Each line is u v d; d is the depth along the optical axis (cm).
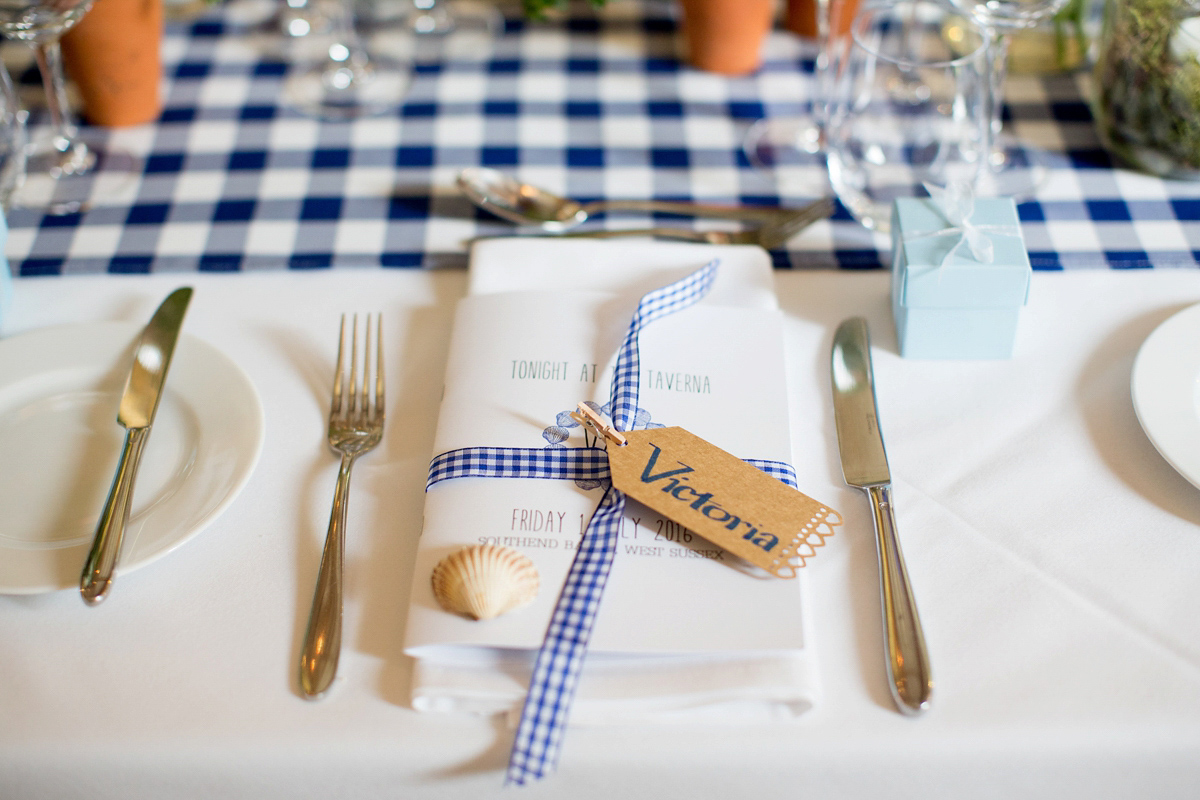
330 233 84
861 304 77
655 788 52
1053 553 59
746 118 99
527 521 57
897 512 61
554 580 54
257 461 61
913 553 59
